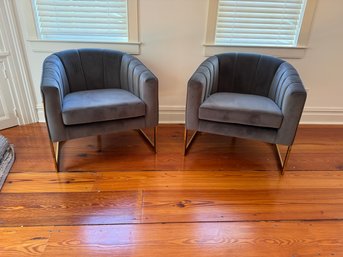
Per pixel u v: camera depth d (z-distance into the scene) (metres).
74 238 1.35
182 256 1.28
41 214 1.48
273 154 2.12
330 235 1.41
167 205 1.58
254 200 1.64
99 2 2.13
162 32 2.25
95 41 2.24
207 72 1.91
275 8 2.20
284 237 1.39
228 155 2.10
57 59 1.97
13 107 2.36
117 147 2.15
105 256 1.26
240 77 2.17
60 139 1.74
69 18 2.18
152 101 1.86
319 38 2.29
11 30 2.13
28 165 1.89
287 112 1.70
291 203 1.63
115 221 1.46
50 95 1.61
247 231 1.42
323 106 2.60
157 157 2.04
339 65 2.41
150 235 1.38
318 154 2.13
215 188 1.73
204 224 1.46
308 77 2.46
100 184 1.73
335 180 1.84
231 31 2.27
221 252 1.30
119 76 2.20
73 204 1.56
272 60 2.09
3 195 1.61
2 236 1.34
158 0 2.13
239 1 2.16
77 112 1.69
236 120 1.78
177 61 2.37
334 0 2.16
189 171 1.89
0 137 2.07
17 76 2.28
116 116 1.80
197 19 2.21
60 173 1.82
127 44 2.27
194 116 1.86
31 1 2.07
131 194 1.66
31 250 1.28
